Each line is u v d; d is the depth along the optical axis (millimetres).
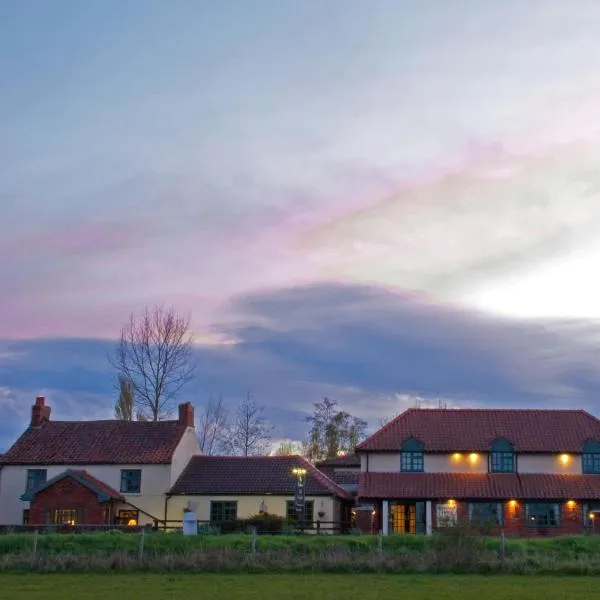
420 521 59281
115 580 34031
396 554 38406
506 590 31469
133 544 40969
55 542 40875
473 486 59781
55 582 33344
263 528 55219
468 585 32875
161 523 60281
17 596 29594
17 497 62906
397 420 65062
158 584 32844
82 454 63375
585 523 58156
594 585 32969
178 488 61531
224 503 60750
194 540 41875
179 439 63750
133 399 80250
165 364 79562
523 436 62875
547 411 65938
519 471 61250
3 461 63500
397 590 31391
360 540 41781
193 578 34781
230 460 64562
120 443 64188
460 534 38562
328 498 59469
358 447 62094
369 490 59344
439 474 61250
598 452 61344
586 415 65250
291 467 62438
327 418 103562
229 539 42031
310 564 37438
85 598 29125
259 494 60219
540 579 34812
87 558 37688
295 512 59719
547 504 58781
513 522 58375
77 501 58844
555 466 61188
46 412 68312
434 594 30406
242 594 30188
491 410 66125
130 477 61938
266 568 37062
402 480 60625
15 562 37375
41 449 64438
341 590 31344
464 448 61688
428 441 62500
